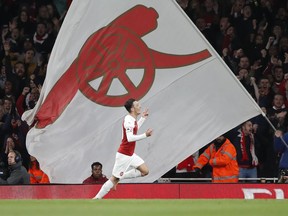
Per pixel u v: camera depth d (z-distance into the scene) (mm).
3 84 60344
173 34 48375
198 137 48406
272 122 56156
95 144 48344
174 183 46000
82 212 29625
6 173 50969
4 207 32156
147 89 48500
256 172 53656
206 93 48344
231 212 29797
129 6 48500
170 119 48500
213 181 50344
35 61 61688
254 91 58469
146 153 48562
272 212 29844
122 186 45812
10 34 63406
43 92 48312
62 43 48188
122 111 48531
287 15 64125
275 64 60875
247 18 62969
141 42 48562
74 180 48281
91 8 48188
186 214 29016
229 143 50219
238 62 60500
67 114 48188
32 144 48344
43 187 45438
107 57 48469
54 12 64750
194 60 48312
